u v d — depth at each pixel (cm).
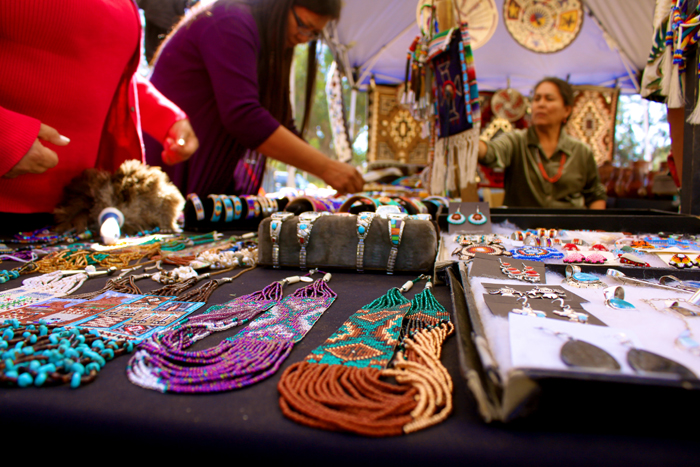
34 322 86
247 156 385
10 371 60
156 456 51
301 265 143
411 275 137
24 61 176
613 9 496
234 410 55
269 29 332
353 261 140
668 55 189
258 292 112
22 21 168
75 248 171
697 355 58
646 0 464
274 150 301
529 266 114
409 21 540
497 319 74
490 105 664
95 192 202
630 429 49
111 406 56
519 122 652
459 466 46
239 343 77
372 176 594
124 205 212
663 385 46
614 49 554
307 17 340
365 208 180
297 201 204
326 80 626
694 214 195
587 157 419
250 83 295
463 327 72
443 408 56
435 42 287
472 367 56
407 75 314
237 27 289
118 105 230
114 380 63
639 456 46
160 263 155
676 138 228
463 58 266
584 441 48
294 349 77
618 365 53
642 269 111
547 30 525
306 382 60
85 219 202
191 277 128
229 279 126
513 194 421
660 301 86
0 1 160
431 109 318
